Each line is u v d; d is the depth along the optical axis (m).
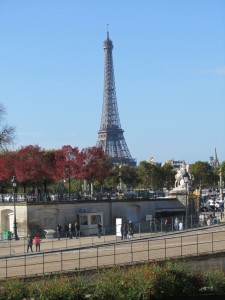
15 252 91.75
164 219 126.94
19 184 163.38
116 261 73.38
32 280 64.69
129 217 133.88
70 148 167.38
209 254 76.38
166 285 52.97
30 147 156.25
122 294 50.91
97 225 116.06
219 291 55.34
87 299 50.72
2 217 122.38
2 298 49.00
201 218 130.50
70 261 74.69
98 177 170.50
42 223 119.69
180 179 147.00
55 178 162.12
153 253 78.62
